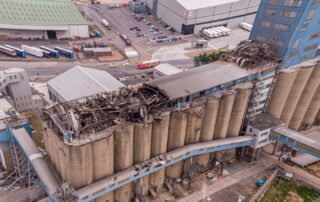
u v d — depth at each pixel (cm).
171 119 6950
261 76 8256
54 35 15762
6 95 8894
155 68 12206
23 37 15100
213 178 7819
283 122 8544
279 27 8519
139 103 6669
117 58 14225
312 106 10050
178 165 7444
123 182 6247
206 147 7475
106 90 9075
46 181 5728
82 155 5581
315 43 9294
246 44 9138
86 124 5975
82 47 14725
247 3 19375
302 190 7819
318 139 9950
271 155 8994
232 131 8281
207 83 7494
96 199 6347
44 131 6469
